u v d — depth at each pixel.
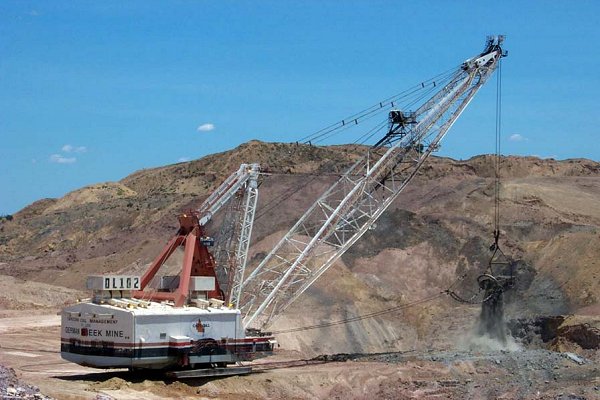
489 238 124.38
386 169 75.12
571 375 69.56
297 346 90.50
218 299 64.88
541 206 144.62
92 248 181.25
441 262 120.12
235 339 62.62
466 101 77.12
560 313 97.88
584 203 152.88
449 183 161.12
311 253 72.88
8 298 115.56
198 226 64.69
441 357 75.88
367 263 120.62
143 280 63.44
